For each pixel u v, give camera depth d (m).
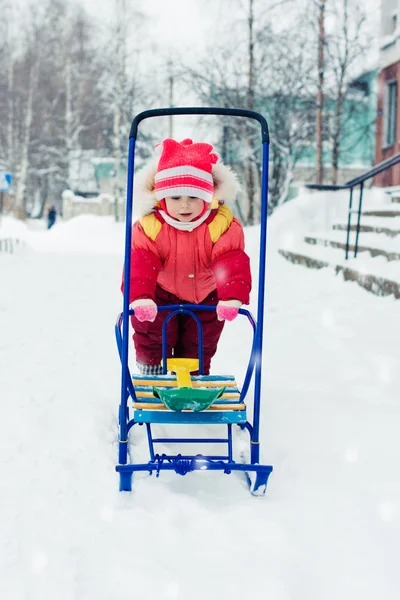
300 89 17.98
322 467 2.43
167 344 2.87
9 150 33.75
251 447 2.25
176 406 2.16
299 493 2.25
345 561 1.84
